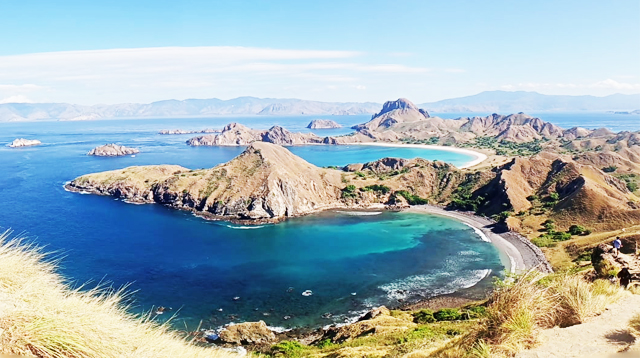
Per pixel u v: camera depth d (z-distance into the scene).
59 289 8.02
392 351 22.55
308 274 77.19
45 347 6.32
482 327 10.95
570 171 125.88
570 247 82.88
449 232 105.62
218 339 52.47
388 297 66.56
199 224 115.50
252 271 78.69
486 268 78.75
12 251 7.77
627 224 90.94
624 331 9.50
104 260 83.56
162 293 67.81
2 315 6.34
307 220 122.50
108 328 7.77
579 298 10.95
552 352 9.01
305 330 55.44
